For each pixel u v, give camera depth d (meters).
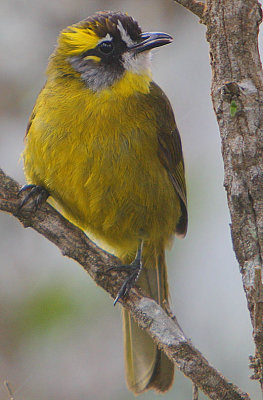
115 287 8.90
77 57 9.96
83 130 9.59
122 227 10.36
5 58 13.80
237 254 6.91
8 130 13.61
